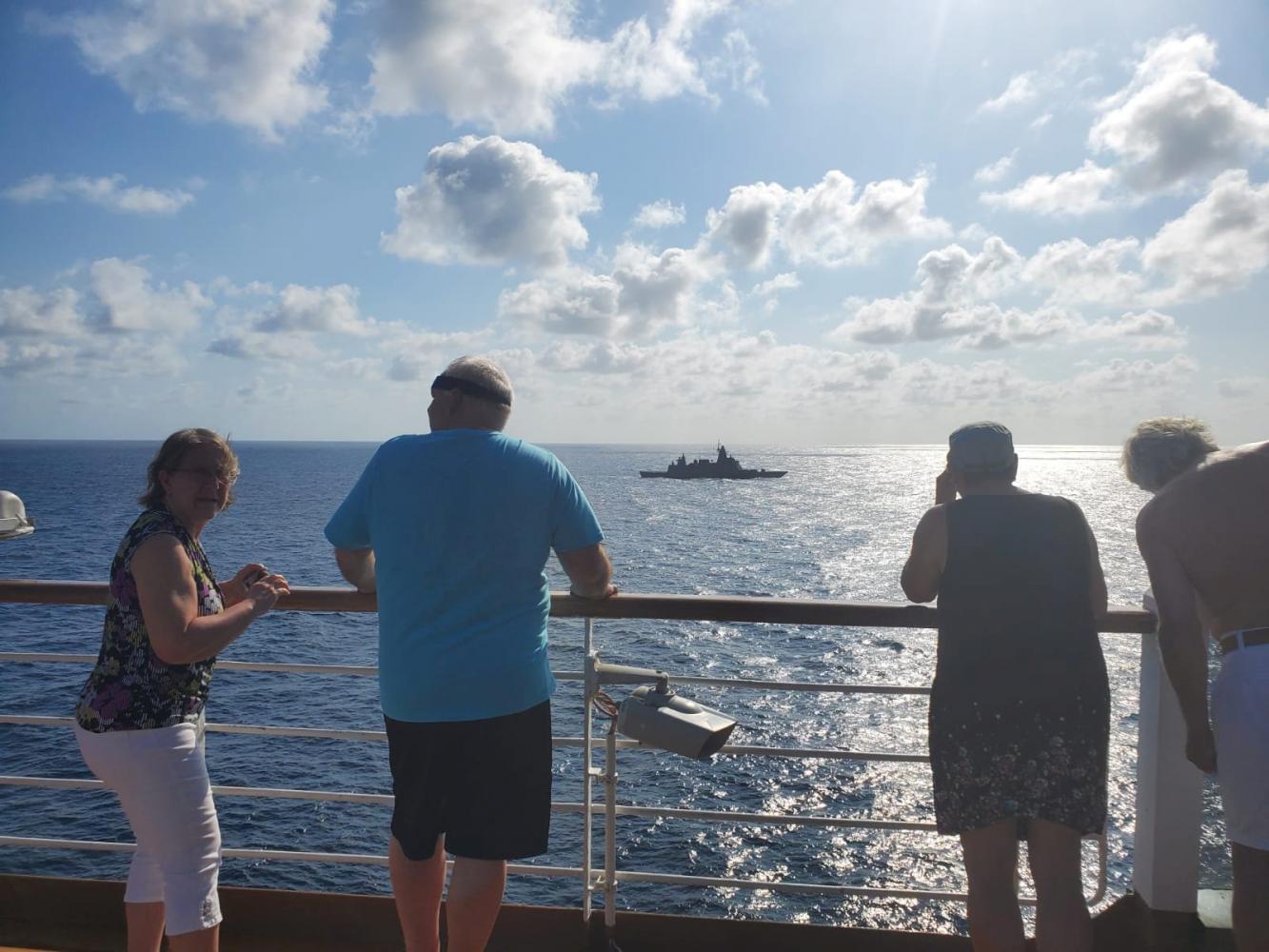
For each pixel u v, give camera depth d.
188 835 2.05
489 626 2.08
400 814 2.13
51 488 116.75
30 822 13.12
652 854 12.92
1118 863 11.57
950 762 2.12
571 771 15.73
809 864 12.80
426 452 2.13
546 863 12.39
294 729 2.60
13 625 30.19
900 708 21.52
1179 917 2.51
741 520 86.88
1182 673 1.92
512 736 2.09
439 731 2.08
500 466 2.11
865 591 45.50
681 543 66.00
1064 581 2.10
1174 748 2.50
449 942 2.16
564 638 29.34
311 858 2.68
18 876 2.76
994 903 2.07
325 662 25.61
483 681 2.06
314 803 13.78
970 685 2.11
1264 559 1.87
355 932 2.67
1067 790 2.04
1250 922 1.87
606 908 2.65
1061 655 2.08
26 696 20.61
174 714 2.03
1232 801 1.88
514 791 2.10
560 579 39.19
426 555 2.08
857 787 15.70
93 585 2.69
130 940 2.21
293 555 52.97
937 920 11.49
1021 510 2.15
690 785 15.45
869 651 28.11
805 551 61.03
